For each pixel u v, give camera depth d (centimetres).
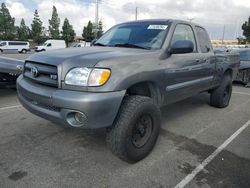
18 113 512
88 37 7556
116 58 294
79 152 351
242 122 502
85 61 282
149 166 321
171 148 373
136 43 388
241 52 1009
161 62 349
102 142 382
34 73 315
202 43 488
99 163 324
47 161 325
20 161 323
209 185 286
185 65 402
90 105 267
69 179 289
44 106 303
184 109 584
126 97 313
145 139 331
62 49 354
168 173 306
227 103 615
